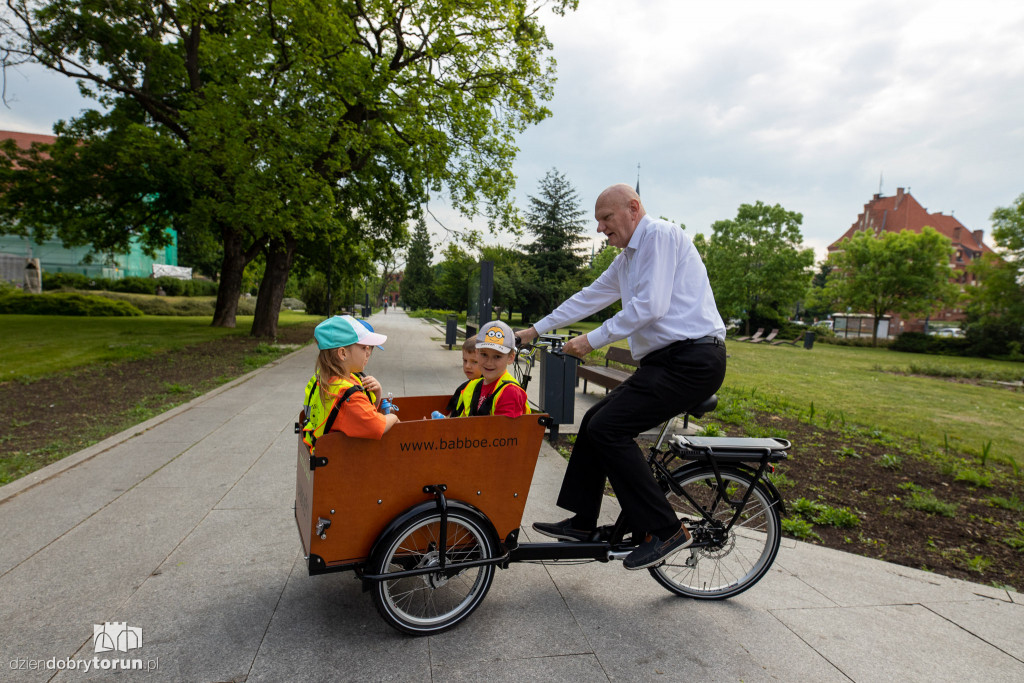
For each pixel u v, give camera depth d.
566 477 2.65
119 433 5.30
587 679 2.05
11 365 9.08
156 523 3.30
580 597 2.66
